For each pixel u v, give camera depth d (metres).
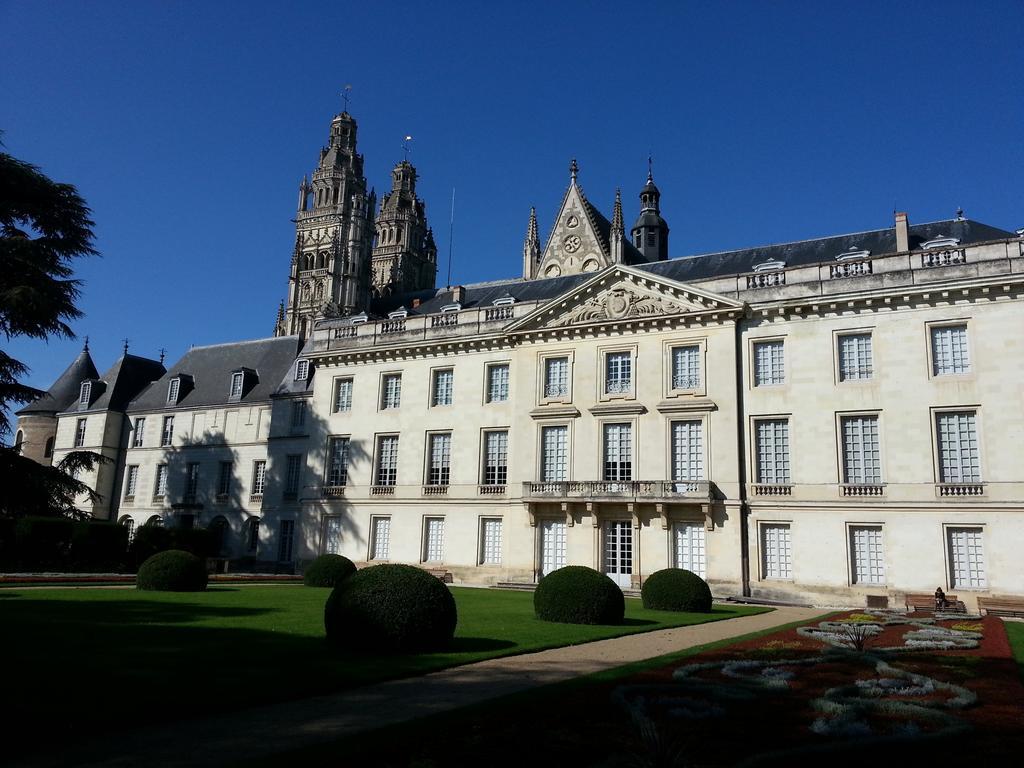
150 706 11.53
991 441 35.44
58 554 44.38
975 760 9.39
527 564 44.50
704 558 40.53
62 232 42.00
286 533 57.22
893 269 38.88
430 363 51.38
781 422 40.38
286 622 22.20
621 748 9.73
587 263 72.50
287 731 10.64
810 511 38.53
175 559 33.22
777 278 41.59
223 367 69.38
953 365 37.19
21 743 9.74
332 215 98.00
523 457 46.06
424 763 8.98
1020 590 33.69
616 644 20.05
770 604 37.22
